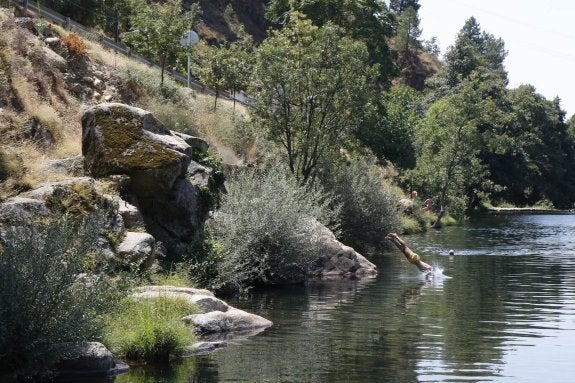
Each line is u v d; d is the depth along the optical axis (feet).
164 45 107.14
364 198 94.73
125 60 104.73
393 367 32.37
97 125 53.78
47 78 76.59
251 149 98.73
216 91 121.39
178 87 106.52
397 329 41.57
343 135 101.65
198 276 53.01
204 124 95.76
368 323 43.52
